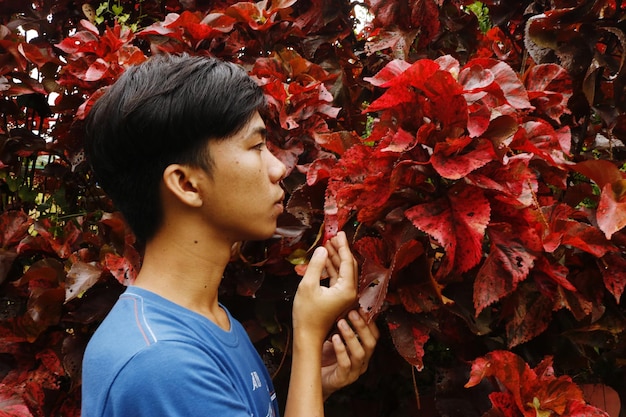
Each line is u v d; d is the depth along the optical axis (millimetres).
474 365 1016
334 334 1174
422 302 1044
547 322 1156
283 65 1586
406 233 1061
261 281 1406
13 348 1569
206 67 867
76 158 1598
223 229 886
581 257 1215
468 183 998
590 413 1005
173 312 840
